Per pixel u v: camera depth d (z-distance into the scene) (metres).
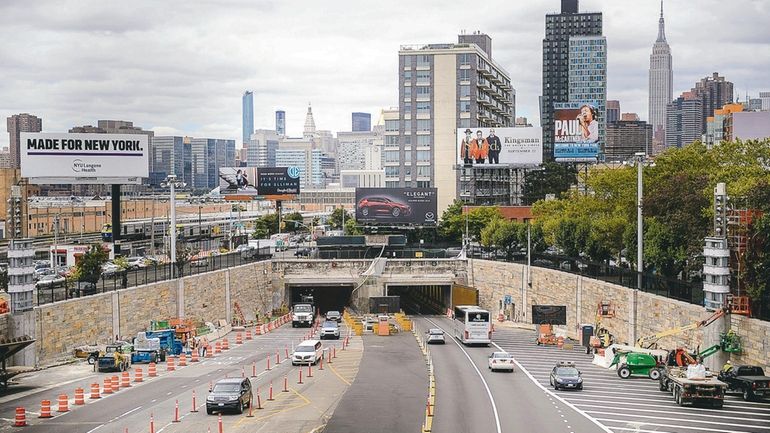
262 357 89.69
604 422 56.16
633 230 102.31
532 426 55.09
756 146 116.62
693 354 72.44
